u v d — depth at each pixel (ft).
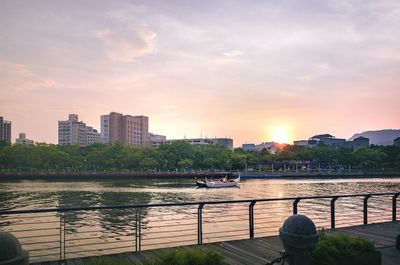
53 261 26.81
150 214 127.85
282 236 16.65
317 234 16.48
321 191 283.59
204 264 18.33
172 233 94.43
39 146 536.83
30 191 279.08
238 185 352.28
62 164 526.57
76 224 106.32
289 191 283.59
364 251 23.18
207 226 102.01
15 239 13.26
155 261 18.98
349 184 370.94
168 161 566.77
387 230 38.01
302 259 16.28
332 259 21.44
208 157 581.53
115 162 550.36
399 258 28.02
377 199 177.99
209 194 256.73
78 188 310.65
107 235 90.99
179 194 256.52
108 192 271.08
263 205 156.46
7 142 583.58
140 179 465.88
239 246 31.35
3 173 454.81
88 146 625.00
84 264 25.93
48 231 96.94
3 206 187.11
